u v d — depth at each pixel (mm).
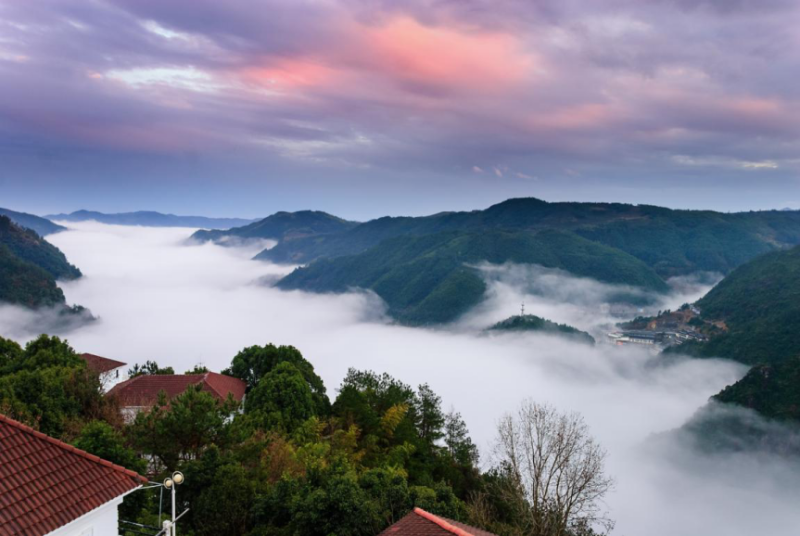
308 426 42375
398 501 26812
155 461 32219
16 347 54156
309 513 23500
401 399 56469
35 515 12672
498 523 30859
